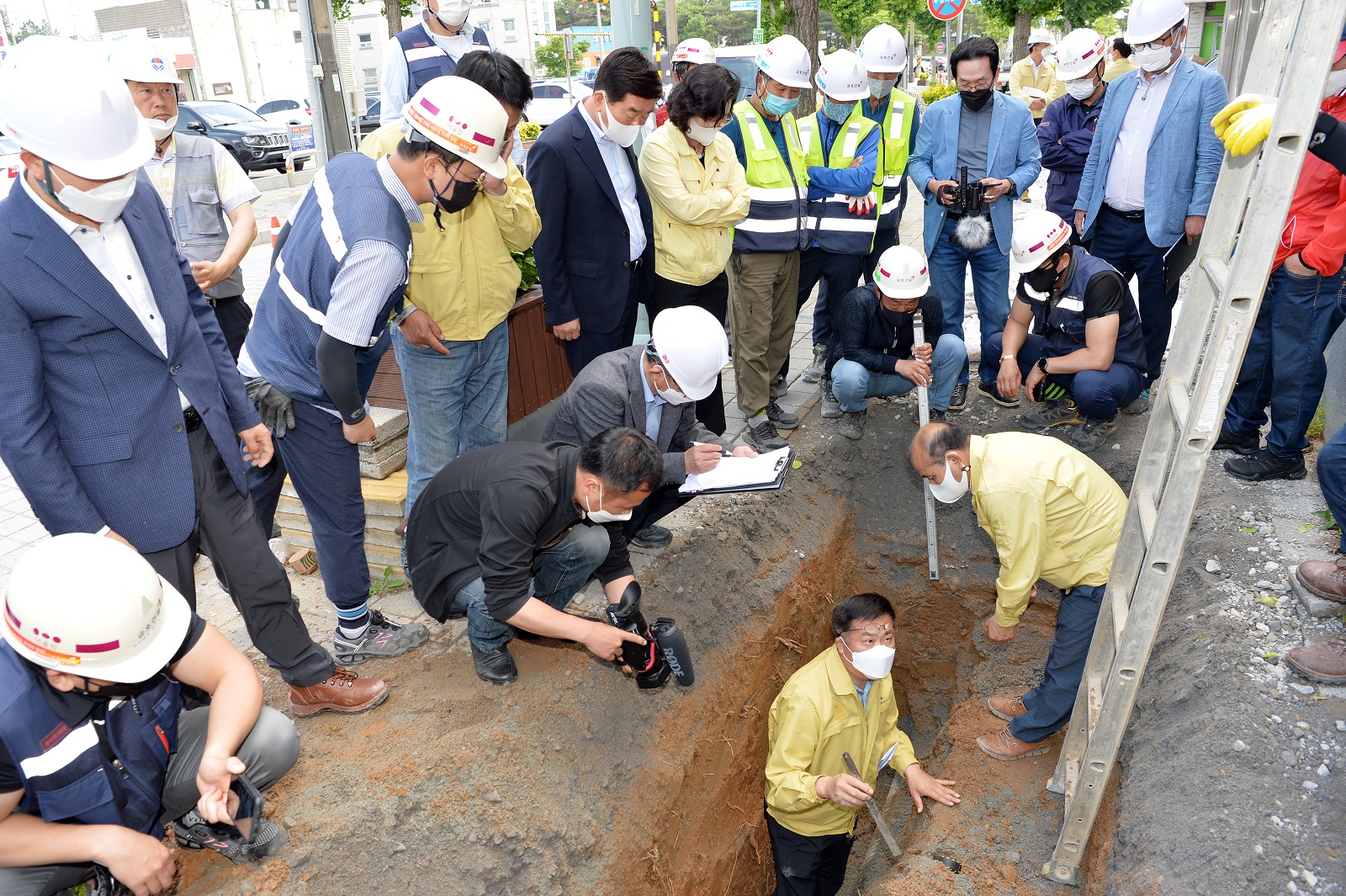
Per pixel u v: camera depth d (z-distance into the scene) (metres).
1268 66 2.30
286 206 14.21
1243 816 2.64
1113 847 2.95
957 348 5.12
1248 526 3.87
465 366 3.54
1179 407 2.40
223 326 4.09
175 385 2.47
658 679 3.26
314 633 3.66
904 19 30.48
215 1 33.88
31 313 2.18
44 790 2.05
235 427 2.77
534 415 4.77
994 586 5.07
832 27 35.28
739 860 4.32
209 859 2.47
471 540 3.01
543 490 2.79
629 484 2.69
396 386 4.16
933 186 5.21
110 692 2.07
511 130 3.30
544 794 2.94
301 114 20.58
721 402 4.62
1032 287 4.56
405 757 2.86
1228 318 2.14
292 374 2.85
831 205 4.98
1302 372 3.87
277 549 4.33
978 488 3.42
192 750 2.46
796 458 5.29
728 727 4.03
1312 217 3.60
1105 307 4.43
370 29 38.72
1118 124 4.86
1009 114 5.11
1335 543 3.68
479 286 3.42
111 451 2.36
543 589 3.34
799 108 9.81
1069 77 5.76
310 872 2.46
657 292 4.48
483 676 3.28
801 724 4.01
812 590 4.89
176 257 2.54
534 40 51.59
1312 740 2.81
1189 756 2.95
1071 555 3.47
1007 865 3.36
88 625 1.94
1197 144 4.58
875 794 5.86
